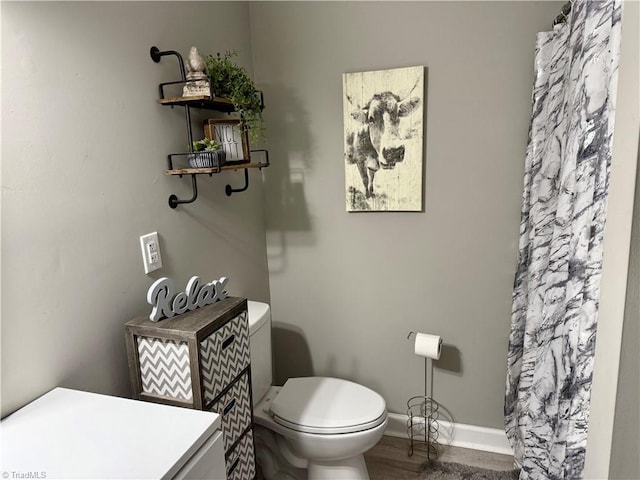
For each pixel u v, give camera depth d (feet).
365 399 5.75
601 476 2.93
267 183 7.27
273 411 5.56
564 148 4.50
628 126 2.62
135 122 4.40
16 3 3.18
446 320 6.77
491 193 6.20
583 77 3.50
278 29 6.71
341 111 6.64
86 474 2.60
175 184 5.05
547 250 5.12
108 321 4.09
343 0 6.32
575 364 3.49
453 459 6.70
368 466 6.60
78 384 3.80
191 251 5.39
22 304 3.29
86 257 3.84
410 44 6.15
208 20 5.66
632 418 2.59
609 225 2.82
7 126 3.14
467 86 6.03
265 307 5.98
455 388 6.94
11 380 3.23
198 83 4.68
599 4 3.35
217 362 3.97
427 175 6.43
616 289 2.75
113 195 4.12
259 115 6.34
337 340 7.45
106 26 4.00
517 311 5.99
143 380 3.97
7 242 3.16
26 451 2.81
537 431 4.75
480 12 5.81
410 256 6.75
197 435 2.98
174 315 4.02
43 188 3.42
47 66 3.43
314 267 7.32
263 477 6.46
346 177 6.72
